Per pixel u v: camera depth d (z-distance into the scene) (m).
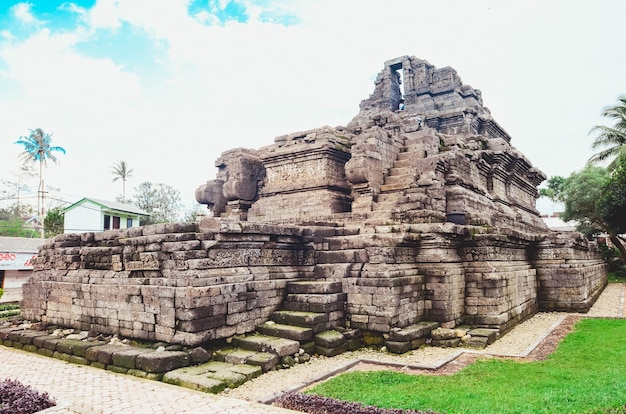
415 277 13.32
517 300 15.92
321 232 14.67
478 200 19.78
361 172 18.75
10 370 10.72
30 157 57.06
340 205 21.38
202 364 10.48
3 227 53.69
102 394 8.55
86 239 14.80
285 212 22.14
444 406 7.32
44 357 12.37
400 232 13.91
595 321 15.84
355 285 12.82
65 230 42.22
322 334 11.83
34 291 15.84
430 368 10.23
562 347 11.98
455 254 14.50
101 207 41.97
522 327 15.26
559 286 19.00
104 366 10.83
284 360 10.68
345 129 25.11
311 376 9.96
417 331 12.28
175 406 7.77
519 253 18.00
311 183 21.78
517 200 26.86
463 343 12.66
